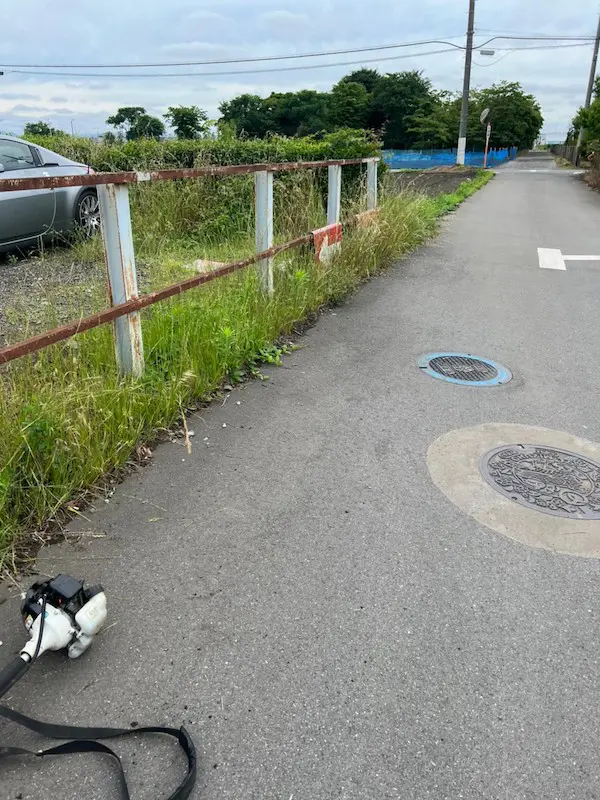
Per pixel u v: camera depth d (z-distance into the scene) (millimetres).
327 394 4258
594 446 3605
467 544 2709
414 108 77750
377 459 3406
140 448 3350
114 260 3457
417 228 10156
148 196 8828
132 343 3619
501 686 2018
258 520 2838
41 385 3182
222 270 4492
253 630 2213
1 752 1732
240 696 1959
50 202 7590
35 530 2678
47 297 4855
